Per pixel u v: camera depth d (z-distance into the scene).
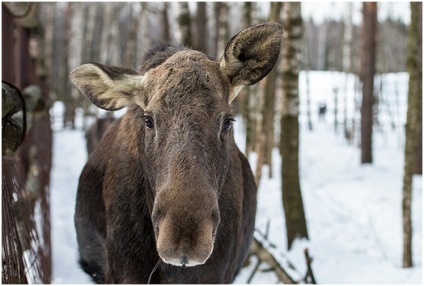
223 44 15.12
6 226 3.95
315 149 20.31
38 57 7.74
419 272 7.42
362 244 9.10
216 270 3.89
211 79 3.18
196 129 2.96
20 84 6.90
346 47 26.02
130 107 4.04
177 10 10.63
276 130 20.84
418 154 14.13
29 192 5.51
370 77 16.31
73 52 29.66
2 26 5.24
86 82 3.60
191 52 3.38
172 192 2.81
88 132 12.87
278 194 12.26
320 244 8.73
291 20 8.65
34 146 7.41
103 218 4.25
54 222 9.91
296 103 8.73
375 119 24.09
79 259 5.14
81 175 4.76
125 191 3.85
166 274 3.80
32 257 4.70
